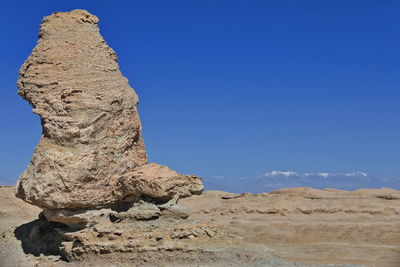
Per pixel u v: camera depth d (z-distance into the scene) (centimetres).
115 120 3366
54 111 3259
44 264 3130
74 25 3519
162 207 3153
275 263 2841
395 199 4750
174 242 2912
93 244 2984
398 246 3841
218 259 2841
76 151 3186
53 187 3127
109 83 3409
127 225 3097
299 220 4612
